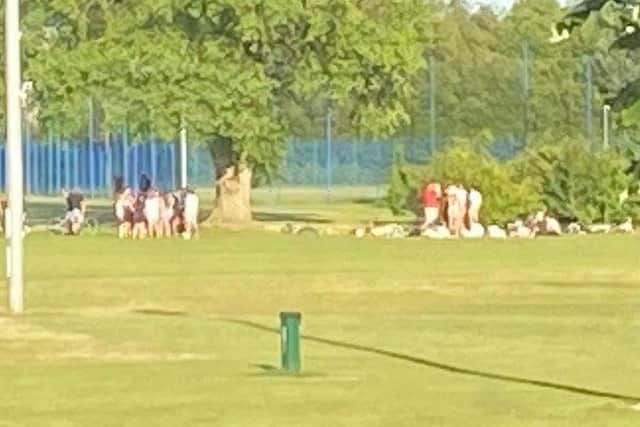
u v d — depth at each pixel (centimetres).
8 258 8269
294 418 4531
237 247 12606
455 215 14200
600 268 10338
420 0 15400
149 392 5072
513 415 4553
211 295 8750
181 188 15825
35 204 18975
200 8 14538
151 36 14725
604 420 4462
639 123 3925
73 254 11856
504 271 10119
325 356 5978
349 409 4688
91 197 19250
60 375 5509
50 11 15100
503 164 15400
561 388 5100
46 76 14850
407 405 4756
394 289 8975
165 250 12262
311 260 11188
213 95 14550
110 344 6456
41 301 8475
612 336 6644
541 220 14400
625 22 3847
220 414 4612
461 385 5181
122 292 8912
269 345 6378
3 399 4944
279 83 15112
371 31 15038
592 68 18188
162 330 6988
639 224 15062
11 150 7794
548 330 6900
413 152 19888
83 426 4428
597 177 15012
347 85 15062
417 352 6106
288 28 15012
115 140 18850
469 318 7456
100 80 14762
